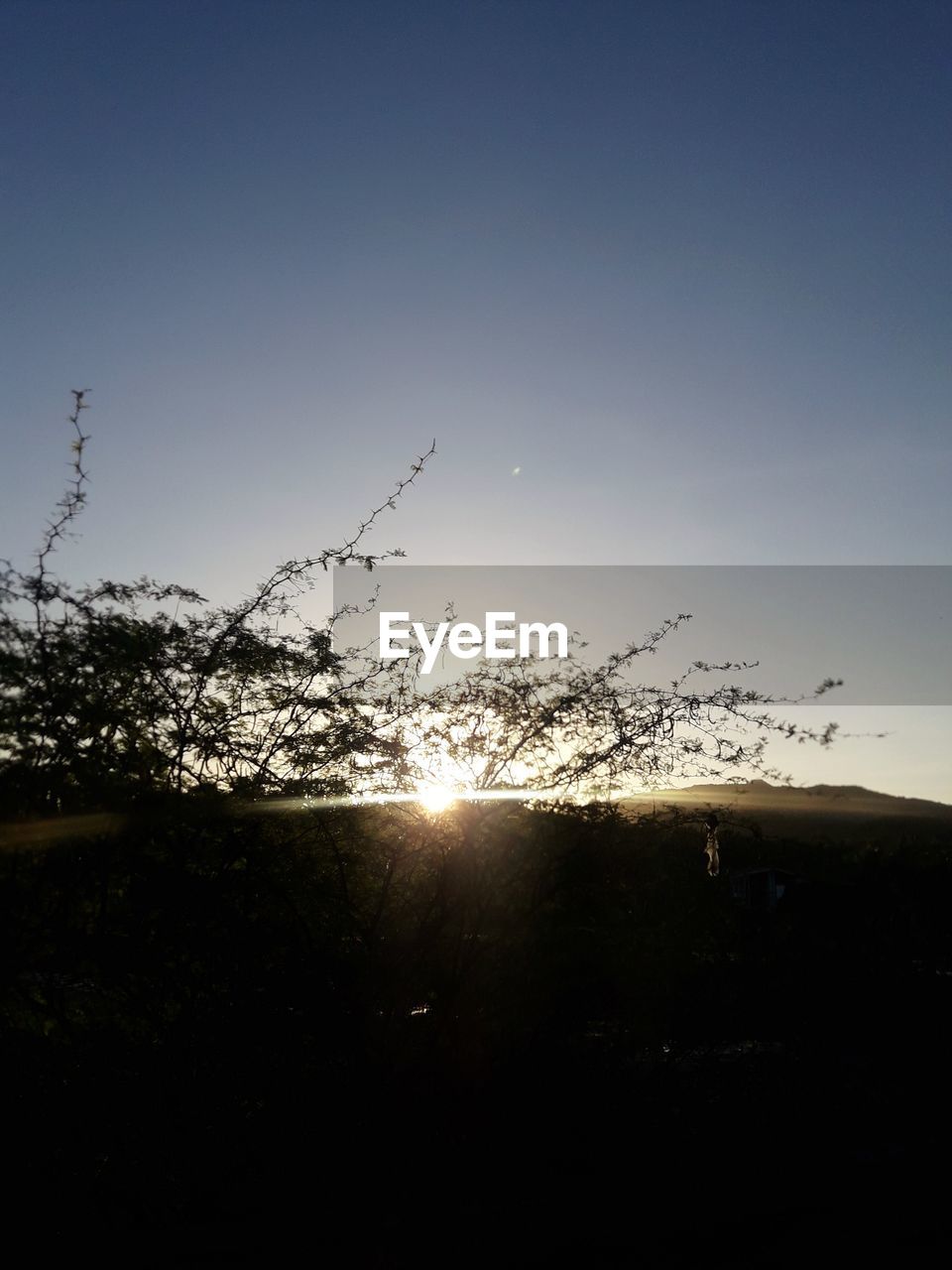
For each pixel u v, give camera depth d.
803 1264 5.80
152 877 5.23
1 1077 5.00
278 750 5.70
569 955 6.04
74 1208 5.06
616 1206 6.15
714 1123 6.77
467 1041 5.91
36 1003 5.10
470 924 5.99
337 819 5.66
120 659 5.25
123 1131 5.18
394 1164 5.57
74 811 5.07
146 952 5.15
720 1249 5.95
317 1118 5.49
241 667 5.62
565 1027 6.13
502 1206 5.87
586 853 6.16
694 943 6.42
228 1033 5.33
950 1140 7.25
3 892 4.96
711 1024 6.66
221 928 5.36
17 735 5.11
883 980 7.39
